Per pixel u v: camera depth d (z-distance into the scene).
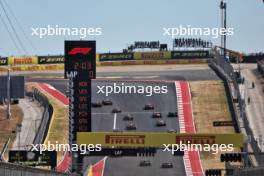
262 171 163.75
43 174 146.38
